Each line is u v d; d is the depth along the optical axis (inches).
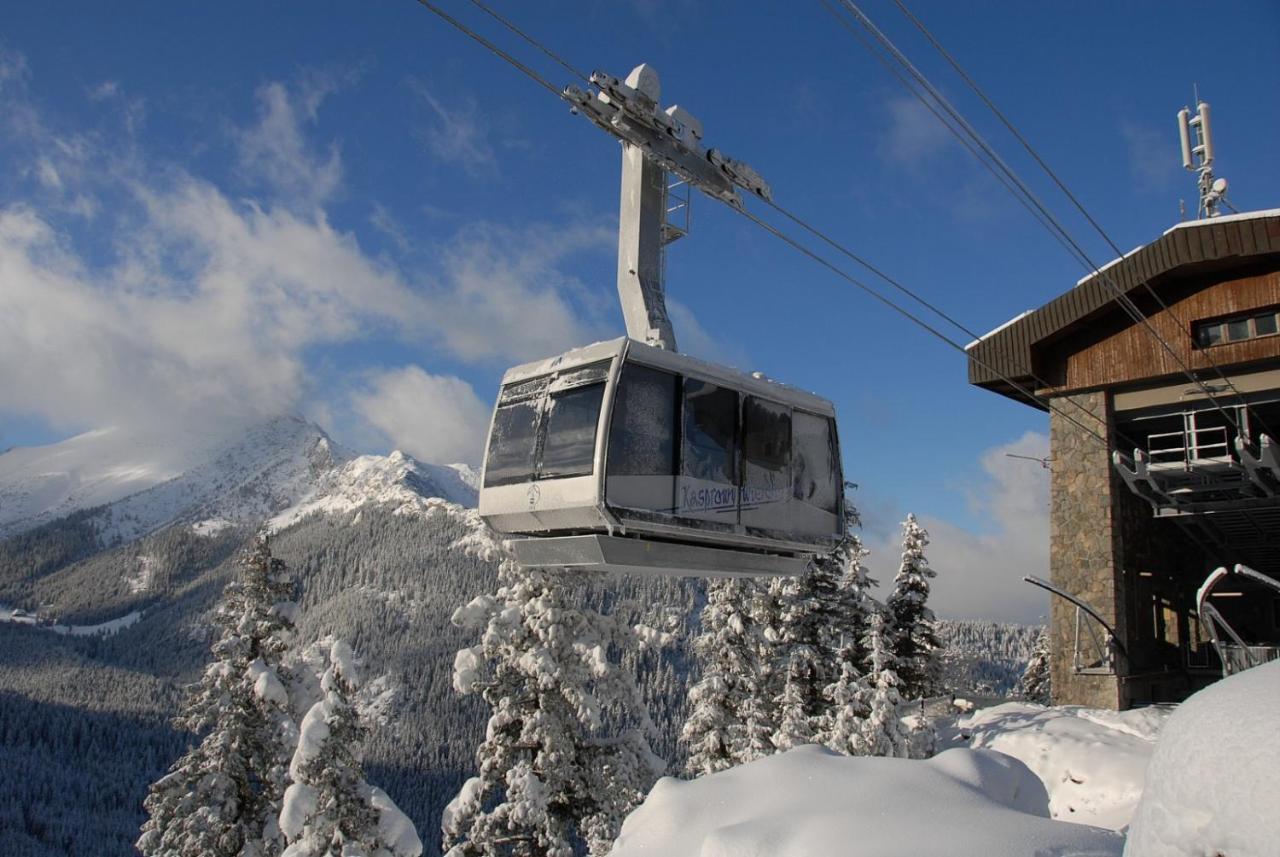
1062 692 1101.1
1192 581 1333.7
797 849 216.4
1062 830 227.0
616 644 896.9
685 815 255.1
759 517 488.1
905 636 1382.9
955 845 211.9
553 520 446.3
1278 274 1007.6
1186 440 1058.7
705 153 493.7
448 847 841.5
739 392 488.1
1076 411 1157.1
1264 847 101.0
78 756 7416.3
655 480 434.3
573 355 453.7
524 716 853.8
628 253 496.1
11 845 5344.5
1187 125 1175.6
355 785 717.9
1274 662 133.6
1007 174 511.8
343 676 732.7
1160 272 1048.2
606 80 435.8
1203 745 117.7
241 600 999.6
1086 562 1114.7
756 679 1111.6
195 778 969.5
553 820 818.2
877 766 274.1
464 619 836.6
